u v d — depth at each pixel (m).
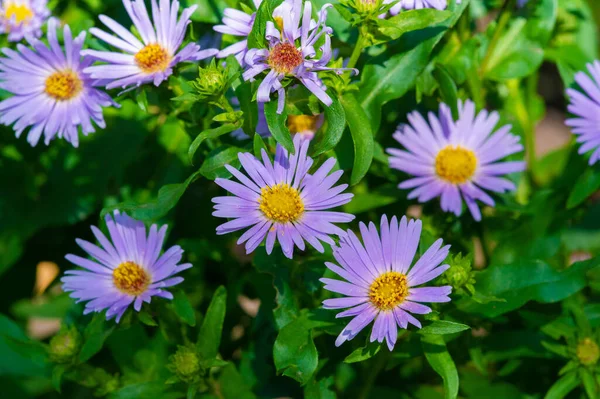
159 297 0.41
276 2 0.37
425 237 0.40
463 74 0.44
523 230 0.45
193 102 0.40
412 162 0.44
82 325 0.44
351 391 0.44
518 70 0.46
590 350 0.41
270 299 0.44
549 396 0.41
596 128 0.43
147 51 0.40
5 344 0.46
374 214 0.46
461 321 0.40
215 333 0.41
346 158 0.41
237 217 0.38
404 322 0.36
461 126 0.44
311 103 0.38
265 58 0.37
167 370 0.44
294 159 0.38
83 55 0.41
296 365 0.38
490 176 0.44
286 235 0.38
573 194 0.43
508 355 0.43
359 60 0.43
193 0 0.43
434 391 0.45
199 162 0.42
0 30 0.45
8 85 0.42
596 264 0.39
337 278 0.40
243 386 0.42
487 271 0.40
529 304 0.44
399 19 0.39
